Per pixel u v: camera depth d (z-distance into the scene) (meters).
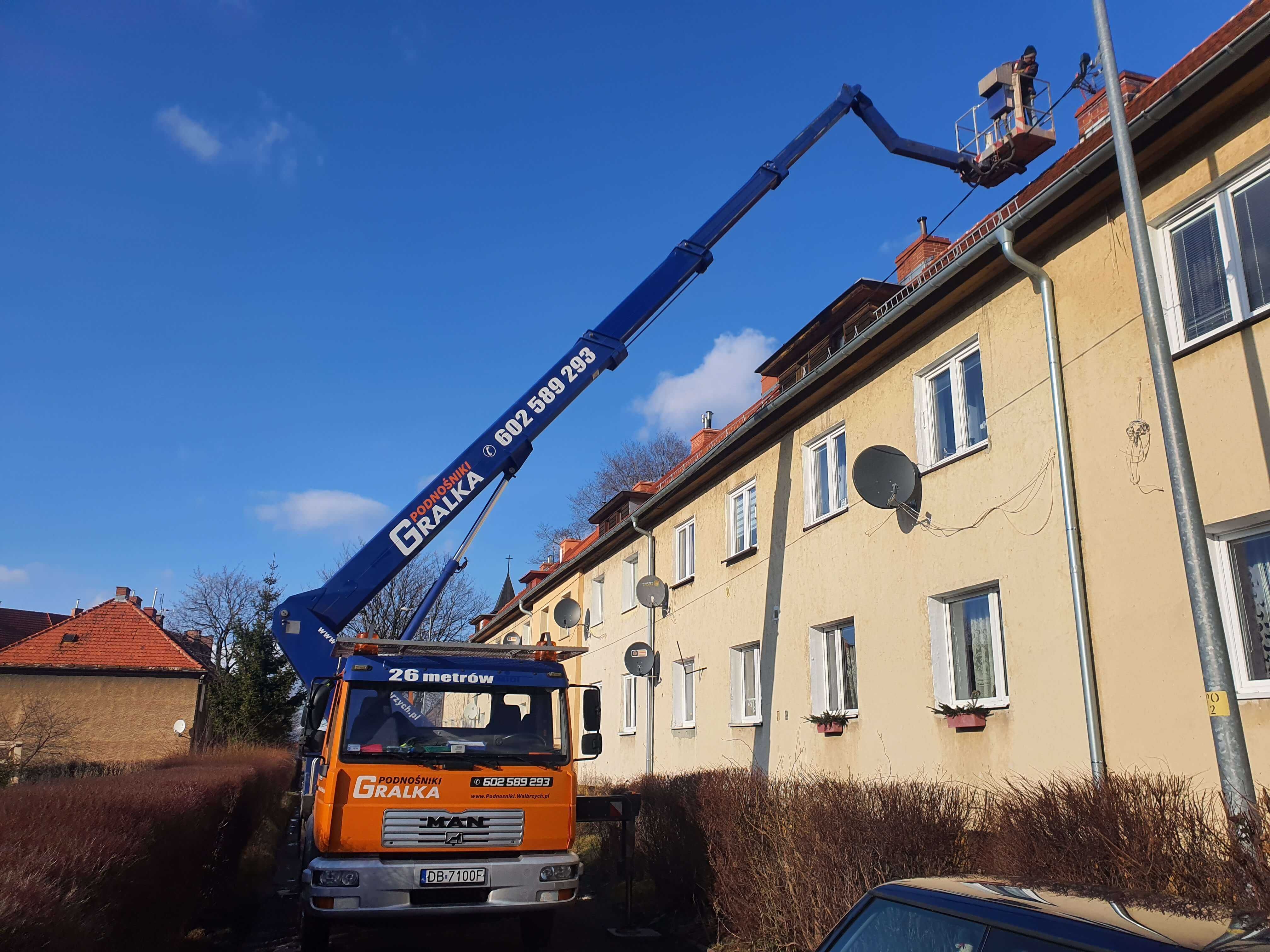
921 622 9.26
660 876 9.11
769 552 12.88
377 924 7.16
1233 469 6.19
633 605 19.48
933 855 6.04
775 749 12.08
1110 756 6.80
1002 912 2.63
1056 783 6.09
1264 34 5.80
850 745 10.27
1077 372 7.60
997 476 8.42
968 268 8.63
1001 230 8.01
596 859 11.52
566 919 9.20
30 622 42.81
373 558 10.09
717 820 7.71
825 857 6.28
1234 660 6.17
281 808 18.42
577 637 22.81
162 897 6.20
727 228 11.53
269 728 29.84
